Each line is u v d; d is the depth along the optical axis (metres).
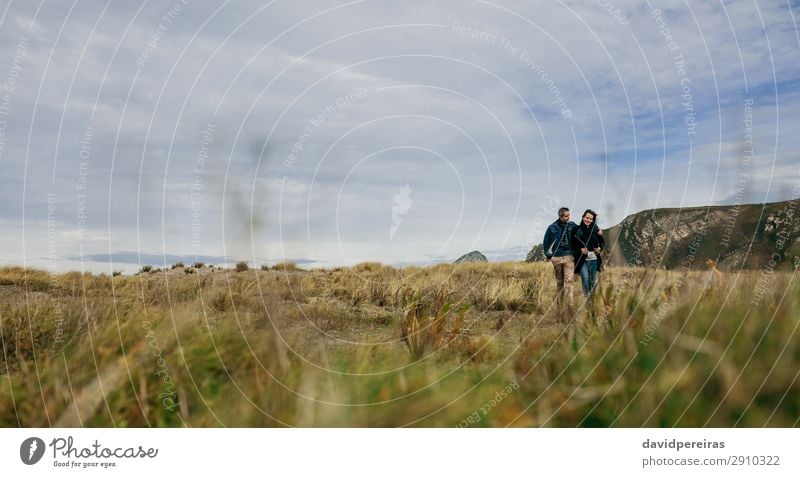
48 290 5.39
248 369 2.89
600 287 3.57
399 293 8.05
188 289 5.70
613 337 2.84
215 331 3.29
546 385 2.60
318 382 2.65
